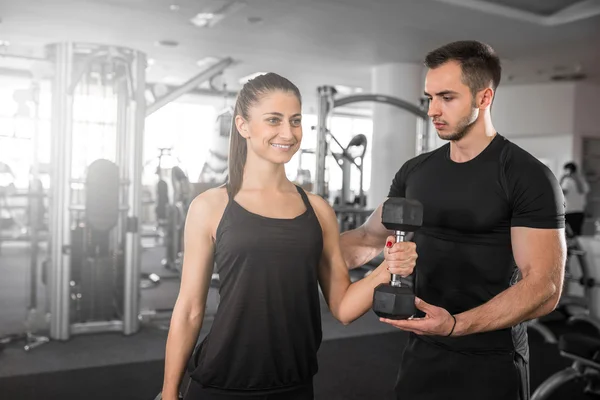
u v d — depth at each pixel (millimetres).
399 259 1190
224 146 5465
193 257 1330
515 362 1486
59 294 4168
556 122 9062
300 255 1254
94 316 4391
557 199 1397
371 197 7906
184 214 6461
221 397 1296
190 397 1336
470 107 1433
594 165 9203
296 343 1281
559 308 5211
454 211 1518
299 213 1307
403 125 7773
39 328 4445
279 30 6219
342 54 7359
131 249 4348
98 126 4254
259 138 1249
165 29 6227
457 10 5395
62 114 4109
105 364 3680
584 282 4434
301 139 1288
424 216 1588
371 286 1330
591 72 8156
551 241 1383
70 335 4230
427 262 1585
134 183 4344
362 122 13664
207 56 7629
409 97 7820
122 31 6332
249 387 1280
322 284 1455
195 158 11383
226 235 1243
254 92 1247
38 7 5434
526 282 1340
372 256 1766
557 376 3002
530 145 9422
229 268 1254
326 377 3482
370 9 5406
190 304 1339
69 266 4180
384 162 7789
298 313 1273
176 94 4930
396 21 5793
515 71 8148
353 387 3326
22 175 4516
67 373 3496
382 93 7941
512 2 5555
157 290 6105
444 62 1429
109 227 4184
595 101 9133
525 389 1525
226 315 1262
